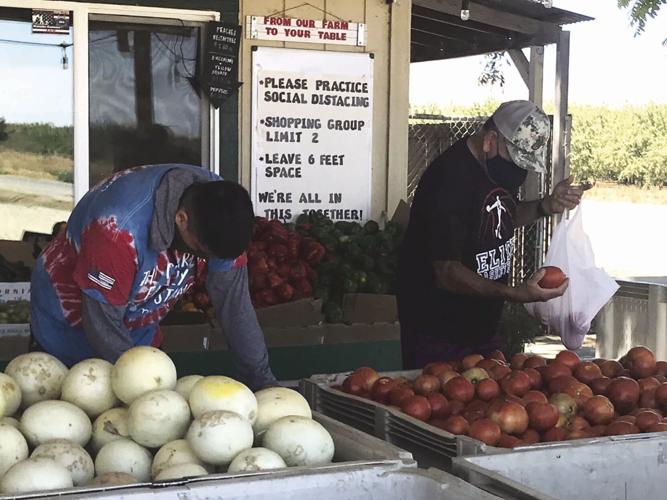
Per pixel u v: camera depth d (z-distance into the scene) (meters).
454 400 2.86
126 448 1.99
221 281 2.81
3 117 5.73
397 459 1.91
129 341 2.70
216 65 5.86
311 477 1.81
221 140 5.96
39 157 5.80
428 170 3.61
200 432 1.93
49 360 2.25
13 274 5.50
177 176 2.62
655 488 2.29
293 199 6.16
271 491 1.78
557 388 2.91
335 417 3.03
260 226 5.66
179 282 2.83
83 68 5.76
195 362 4.67
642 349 3.21
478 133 3.57
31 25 5.67
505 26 7.41
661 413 2.87
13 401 2.11
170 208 2.56
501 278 3.71
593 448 2.22
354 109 6.25
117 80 5.86
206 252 2.49
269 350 4.90
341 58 6.18
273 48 6.02
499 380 2.98
